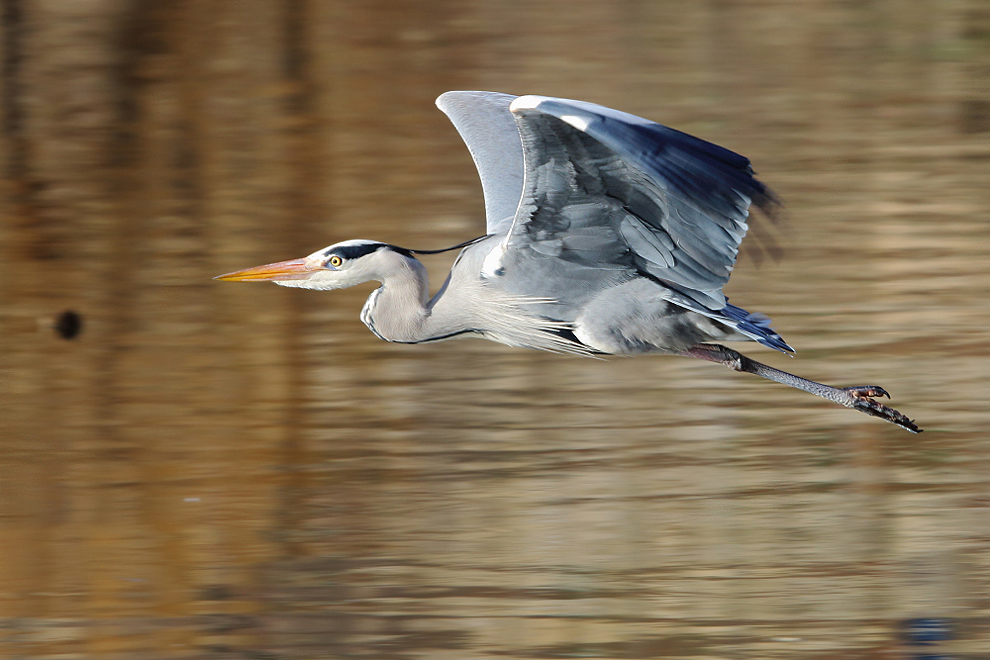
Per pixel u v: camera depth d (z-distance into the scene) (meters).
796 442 12.20
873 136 21.34
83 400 13.38
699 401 13.18
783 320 14.88
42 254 17.44
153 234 18.09
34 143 21.91
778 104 22.95
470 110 11.05
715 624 9.36
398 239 17.50
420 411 13.05
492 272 9.39
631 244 9.01
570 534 10.60
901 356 13.84
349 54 26.44
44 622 9.58
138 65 25.75
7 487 11.62
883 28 27.50
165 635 9.40
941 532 10.52
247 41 27.25
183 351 14.62
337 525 10.88
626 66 25.25
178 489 11.57
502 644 9.20
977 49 25.88
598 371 13.99
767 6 29.39
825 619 9.39
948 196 18.55
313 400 13.36
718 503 11.08
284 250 17.33
